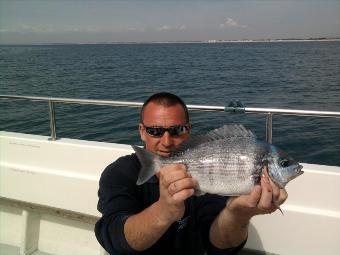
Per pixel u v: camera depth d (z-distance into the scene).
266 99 19.50
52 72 39.06
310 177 2.92
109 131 10.46
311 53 86.81
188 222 2.31
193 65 52.31
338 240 2.84
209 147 1.90
